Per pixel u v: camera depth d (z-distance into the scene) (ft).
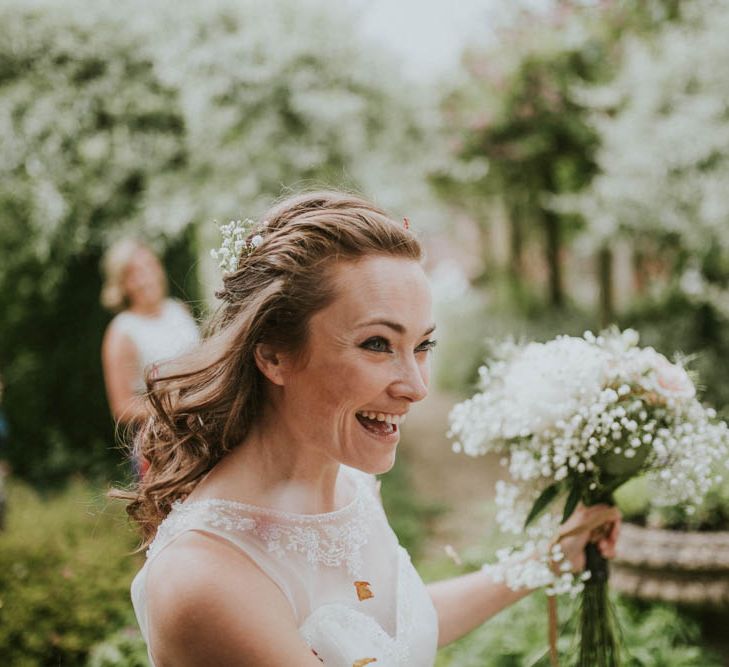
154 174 21.45
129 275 13.00
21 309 21.93
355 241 3.75
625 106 22.61
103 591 11.85
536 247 41.06
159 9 21.25
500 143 28.99
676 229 20.18
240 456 4.03
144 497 4.32
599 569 5.26
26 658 10.70
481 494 21.18
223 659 3.43
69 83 21.17
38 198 20.68
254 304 3.79
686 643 10.96
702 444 4.98
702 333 22.25
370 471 3.86
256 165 21.06
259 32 20.90
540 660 5.72
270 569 3.75
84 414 22.08
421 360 3.97
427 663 4.38
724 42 18.21
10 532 13.92
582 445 4.97
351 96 21.62
